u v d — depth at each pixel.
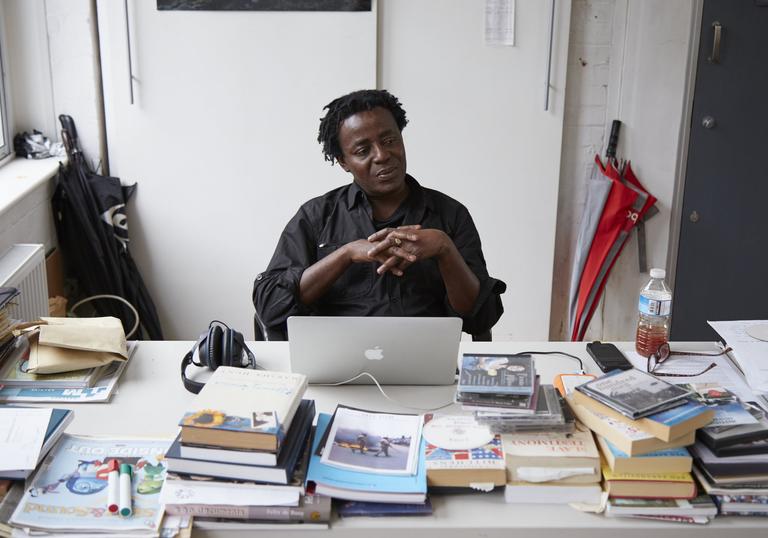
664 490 1.39
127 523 1.33
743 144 3.27
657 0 3.12
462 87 3.15
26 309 2.49
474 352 1.98
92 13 3.03
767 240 3.38
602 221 3.23
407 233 1.85
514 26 3.09
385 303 2.02
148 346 2.00
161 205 3.21
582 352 1.97
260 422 1.38
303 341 1.73
